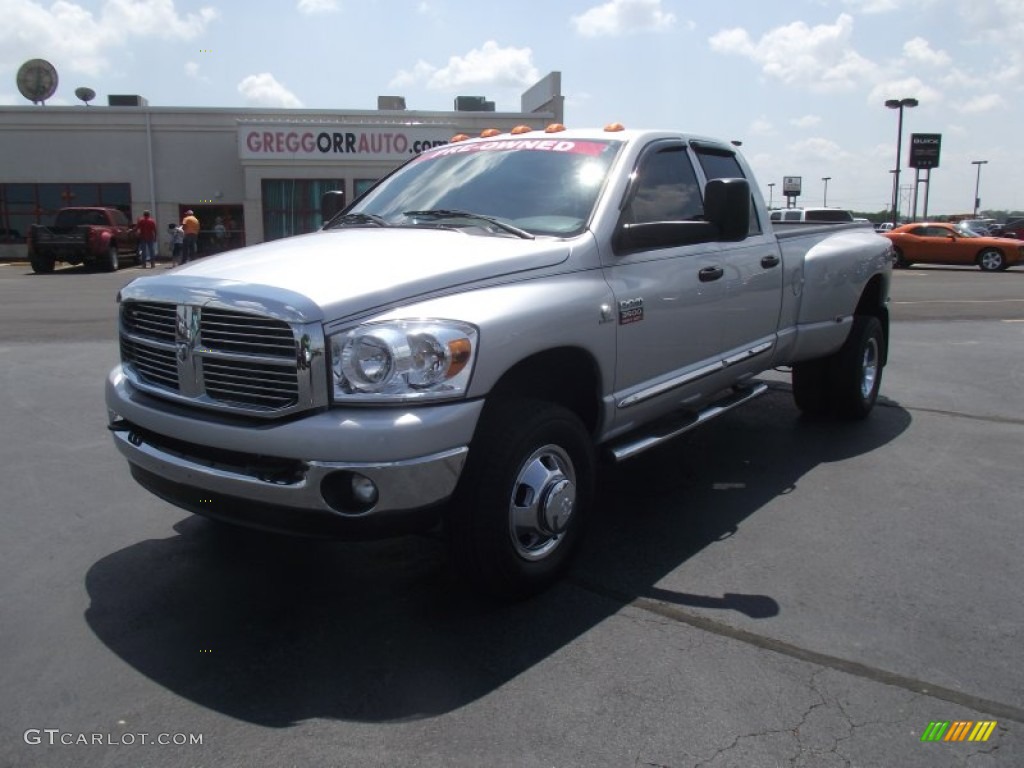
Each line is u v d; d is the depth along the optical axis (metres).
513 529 3.50
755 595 3.75
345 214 4.88
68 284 19.80
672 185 4.68
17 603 3.68
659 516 4.74
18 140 30.27
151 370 3.65
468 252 3.61
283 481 3.09
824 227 6.49
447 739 2.73
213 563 4.10
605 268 3.99
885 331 7.12
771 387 8.32
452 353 3.13
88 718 2.85
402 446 3.01
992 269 25.86
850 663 3.19
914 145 45.00
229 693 3.00
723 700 2.94
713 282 4.73
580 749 2.68
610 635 3.40
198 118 30.73
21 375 8.40
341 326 3.09
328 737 2.74
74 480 5.29
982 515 4.73
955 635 3.40
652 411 4.42
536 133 4.86
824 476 5.45
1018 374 8.90
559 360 3.77
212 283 3.33
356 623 3.51
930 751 2.68
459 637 3.39
